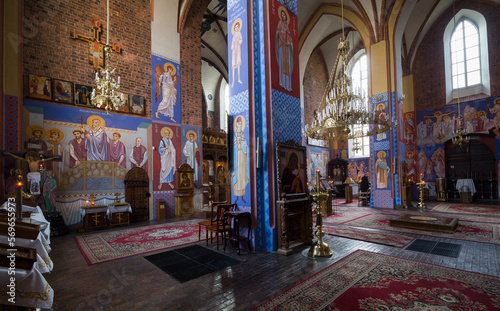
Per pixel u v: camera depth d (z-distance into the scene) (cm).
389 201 1274
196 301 333
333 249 561
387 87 1302
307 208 609
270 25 605
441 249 550
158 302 332
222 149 1778
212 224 614
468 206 1284
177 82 1191
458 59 1658
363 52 2017
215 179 1714
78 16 927
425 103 1758
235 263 481
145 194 1043
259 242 572
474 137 1595
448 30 1695
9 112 720
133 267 467
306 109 1941
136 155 1034
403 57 1839
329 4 1559
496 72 1503
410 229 759
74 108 895
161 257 524
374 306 309
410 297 331
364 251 541
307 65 1991
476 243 596
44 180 805
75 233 791
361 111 747
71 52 903
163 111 1130
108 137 966
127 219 921
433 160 1712
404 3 1282
